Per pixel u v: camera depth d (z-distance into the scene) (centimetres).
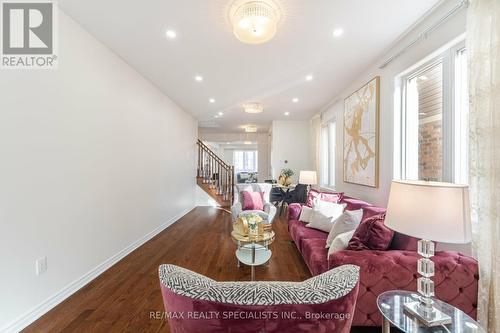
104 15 222
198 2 202
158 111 435
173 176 517
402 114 271
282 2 200
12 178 178
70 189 230
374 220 190
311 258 225
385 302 139
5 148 173
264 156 1002
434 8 208
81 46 244
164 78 382
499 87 138
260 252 264
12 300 176
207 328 80
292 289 79
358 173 362
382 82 301
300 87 421
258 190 507
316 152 623
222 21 229
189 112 620
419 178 249
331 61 316
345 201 322
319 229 302
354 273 90
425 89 240
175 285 84
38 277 196
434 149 227
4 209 172
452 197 118
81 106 245
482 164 147
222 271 277
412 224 124
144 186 381
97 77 269
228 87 421
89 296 225
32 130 193
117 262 303
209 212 625
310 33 249
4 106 174
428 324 120
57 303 212
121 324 186
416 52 237
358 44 272
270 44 273
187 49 286
